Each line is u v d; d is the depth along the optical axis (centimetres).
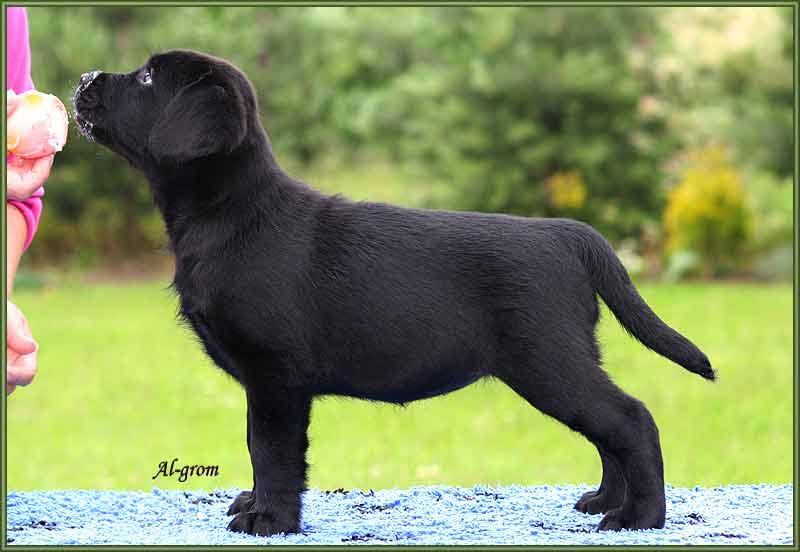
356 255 567
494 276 568
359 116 2573
